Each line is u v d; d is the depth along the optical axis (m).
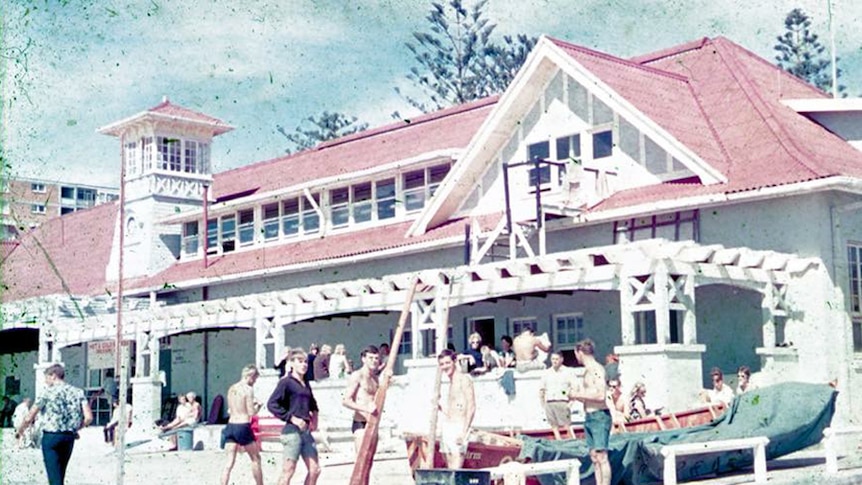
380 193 31.03
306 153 37.69
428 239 27.06
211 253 36.50
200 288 35.59
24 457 22.11
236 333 34.41
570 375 16.55
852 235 21.92
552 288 21.12
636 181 24.20
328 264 29.94
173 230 38.06
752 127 23.58
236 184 38.06
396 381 24.02
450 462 13.11
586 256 20.33
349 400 13.14
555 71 25.69
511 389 21.02
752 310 21.72
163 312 31.67
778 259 20.73
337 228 32.19
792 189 20.81
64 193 55.78
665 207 22.59
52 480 12.86
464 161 26.83
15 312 37.44
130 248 38.25
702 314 22.53
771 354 20.38
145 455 23.30
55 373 13.02
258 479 14.24
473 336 22.64
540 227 23.22
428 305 24.88
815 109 24.75
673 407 18.58
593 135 25.03
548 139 25.83
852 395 21.06
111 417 30.86
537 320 25.59
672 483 13.92
